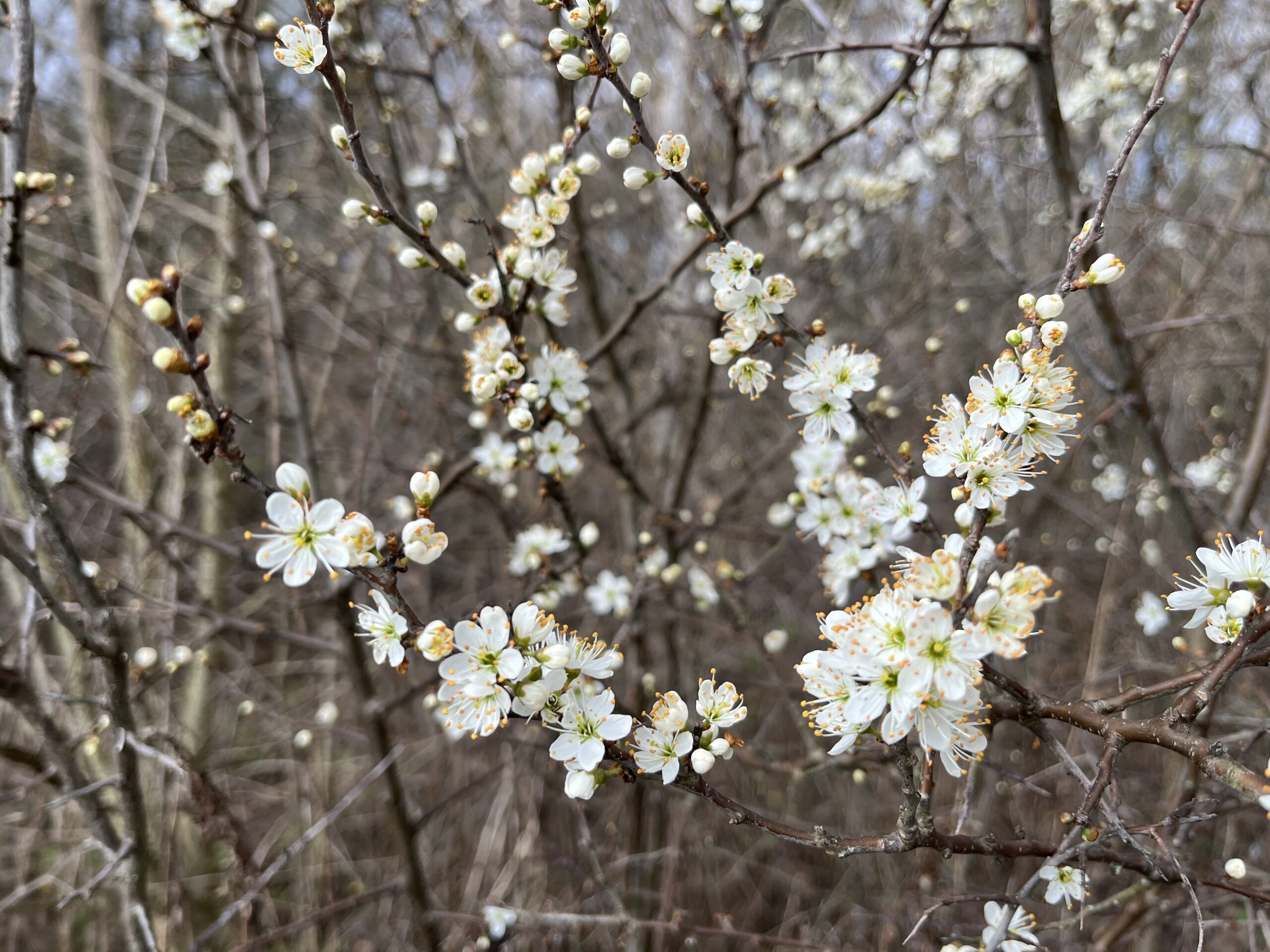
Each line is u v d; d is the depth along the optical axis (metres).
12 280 0.28
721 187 0.62
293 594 0.53
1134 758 0.54
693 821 0.53
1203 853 0.45
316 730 0.45
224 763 0.59
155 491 0.54
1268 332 0.50
